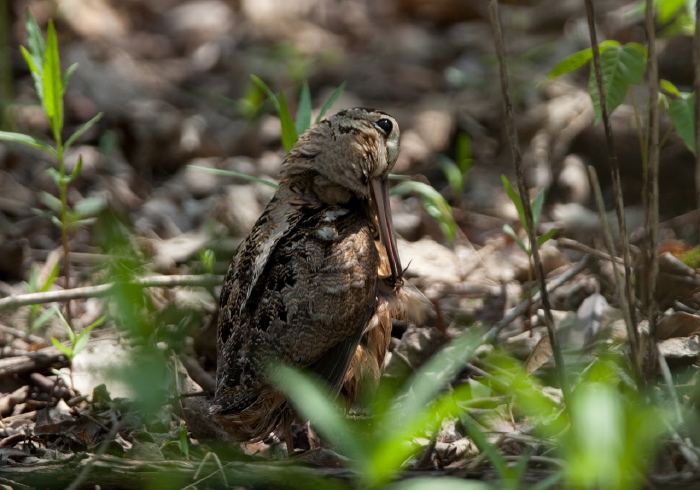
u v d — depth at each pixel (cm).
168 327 1016
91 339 1028
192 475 710
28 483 719
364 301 798
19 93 1705
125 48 1920
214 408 741
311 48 1958
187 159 1575
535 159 1441
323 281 782
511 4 2028
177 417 897
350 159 888
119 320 967
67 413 913
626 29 1720
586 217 1308
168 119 1612
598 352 891
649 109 762
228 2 2097
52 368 980
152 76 1828
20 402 950
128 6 2066
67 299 962
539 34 1919
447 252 1256
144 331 670
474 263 1220
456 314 1084
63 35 1900
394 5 2100
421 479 668
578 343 947
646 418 653
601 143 1433
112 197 1414
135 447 812
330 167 888
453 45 1930
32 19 1043
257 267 790
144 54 1927
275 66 1875
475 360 943
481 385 891
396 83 1789
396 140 929
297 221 834
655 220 727
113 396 932
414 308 882
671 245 1146
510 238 1263
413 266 1202
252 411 751
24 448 852
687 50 1577
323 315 774
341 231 821
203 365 1015
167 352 895
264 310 775
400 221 1342
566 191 1387
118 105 1681
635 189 1402
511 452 768
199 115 1708
